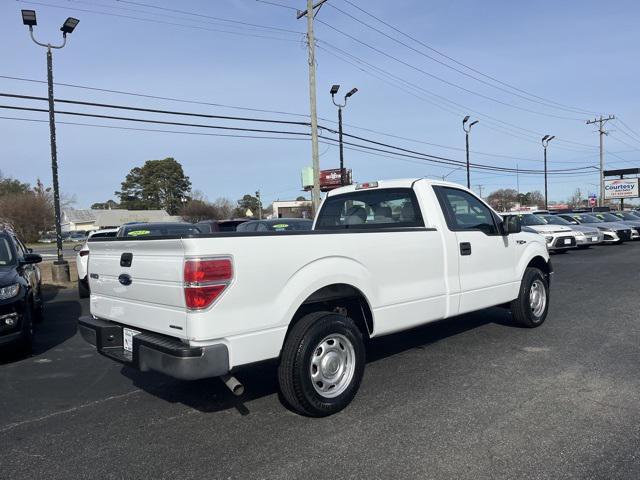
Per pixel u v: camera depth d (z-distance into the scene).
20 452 3.80
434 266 5.41
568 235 19.17
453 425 3.98
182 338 3.76
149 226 11.48
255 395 4.89
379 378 5.17
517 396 4.54
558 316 7.88
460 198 6.09
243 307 3.80
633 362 5.41
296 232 4.17
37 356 6.76
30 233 59.91
